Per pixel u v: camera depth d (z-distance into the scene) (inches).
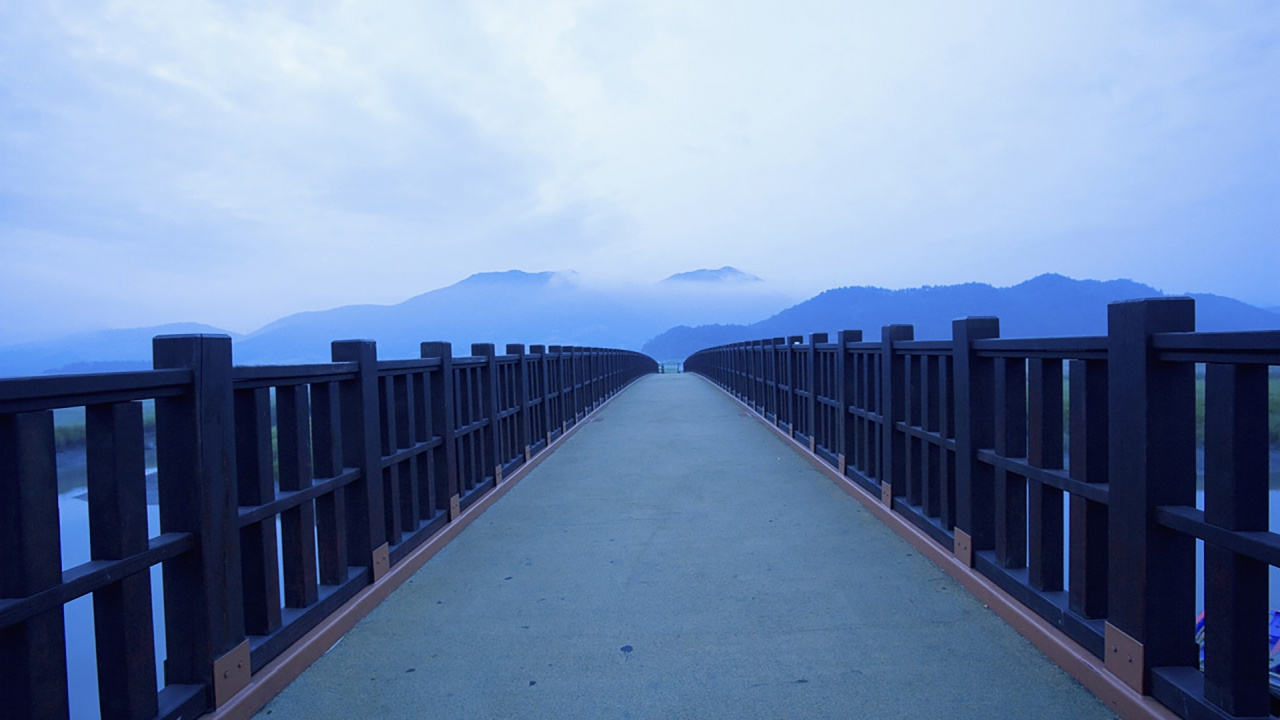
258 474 101.8
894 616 123.8
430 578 153.3
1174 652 84.4
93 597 76.1
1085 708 90.6
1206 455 75.9
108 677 76.0
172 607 88.1
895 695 95.9
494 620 128.4
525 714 94.2
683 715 92.7
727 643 115.0
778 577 147.3
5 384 60.6
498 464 240.5
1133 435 85.9
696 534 183.3
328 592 122.6
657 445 354.3
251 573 104.0
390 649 116.5
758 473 268.2
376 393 144.0
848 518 195.5
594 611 131.6
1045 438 111.9
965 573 136.6
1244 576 72.2
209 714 86.8
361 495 137.7
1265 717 71.6
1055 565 113.0
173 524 87.3
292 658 105.3
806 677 102.1
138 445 78.0
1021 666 103.1
